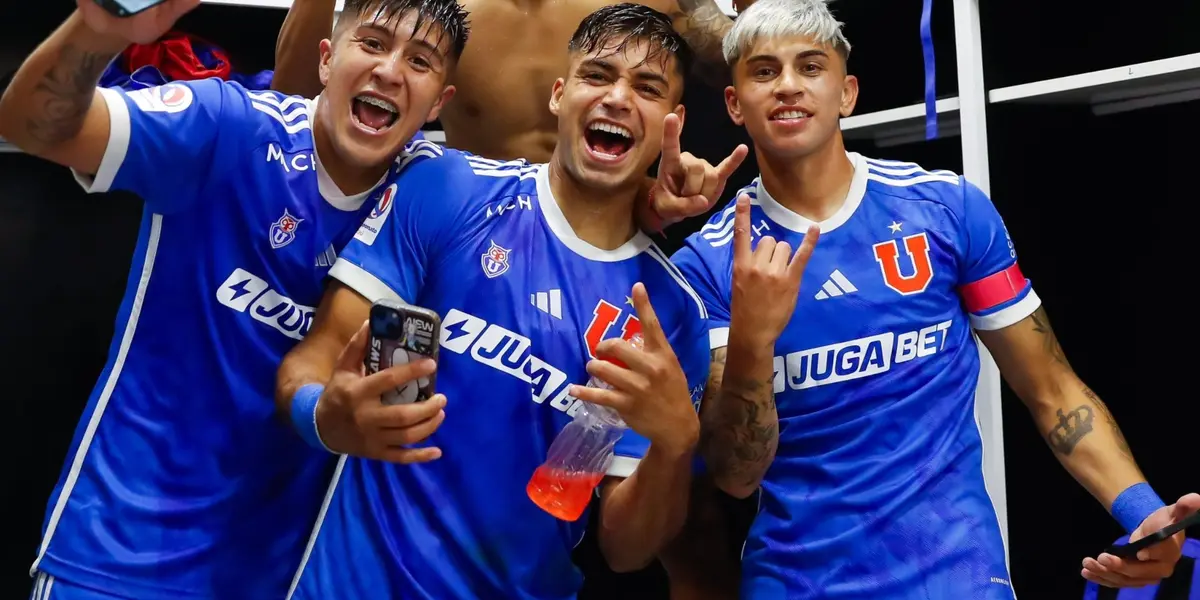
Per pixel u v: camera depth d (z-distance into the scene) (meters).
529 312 1.29
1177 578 1.71
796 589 1.45
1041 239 2.15
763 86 1.44
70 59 1.08
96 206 2.37
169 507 1.30
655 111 1.30
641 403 1.14
